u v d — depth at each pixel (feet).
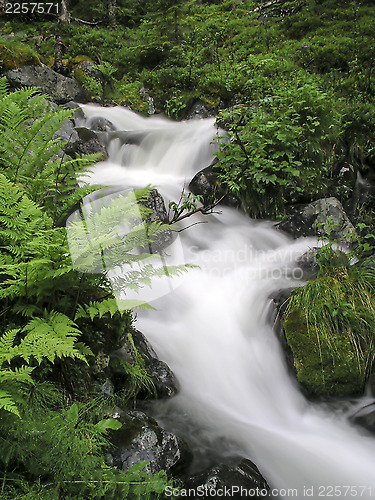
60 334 7.70
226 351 13.47
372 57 32.50
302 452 10.63
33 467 6.95
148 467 8.36
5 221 8.57
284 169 19.99
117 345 10.45
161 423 10.53
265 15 46.60
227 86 31.45
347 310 13.39
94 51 40.16
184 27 43.60
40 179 9.95
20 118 10.37
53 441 7.07
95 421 8.73
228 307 14.97
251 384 12.78
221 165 20.74
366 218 20.70
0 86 12.43
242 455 10.05
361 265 15.19
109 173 22.56
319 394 12.31
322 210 19.49
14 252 8.45
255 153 20.68
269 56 34.24
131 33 46.83
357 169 22.54
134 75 38.24
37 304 8.92
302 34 40.91
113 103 34.24
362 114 23.85
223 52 39.34
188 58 38.42
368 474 10.07
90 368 9.62
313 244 18.56
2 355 7.00
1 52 28.27
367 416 11.54
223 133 24.81
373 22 38.32
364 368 12.50
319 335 13.02
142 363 11.16
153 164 24.81
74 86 31.50
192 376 12.44
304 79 26.73
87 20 50.16
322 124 22.17
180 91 33.86
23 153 10.05
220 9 50.80
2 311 8.68
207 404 11.65
